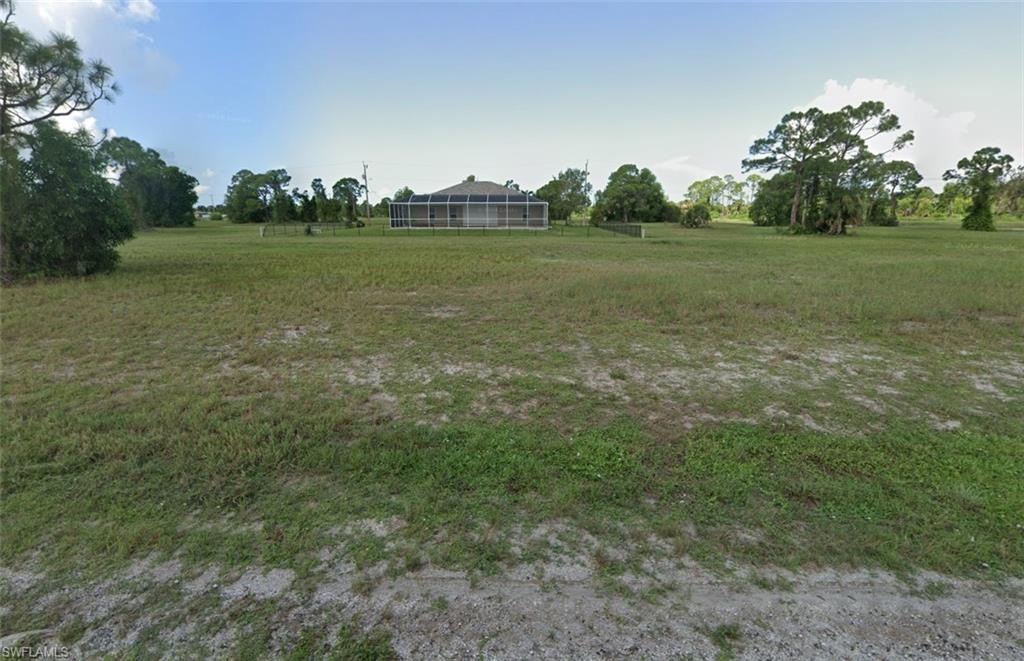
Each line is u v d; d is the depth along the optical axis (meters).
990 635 1.70
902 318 6.54
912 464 2.84
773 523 2.28
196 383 4.06
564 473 2.70
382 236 30.20
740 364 4.76
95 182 9.93
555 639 1.67
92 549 2.08
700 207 44.56
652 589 1.89
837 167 35.31
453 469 2.73
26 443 2.94
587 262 13.82
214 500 2.41
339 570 1.97
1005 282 9.32
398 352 5.05
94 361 4.64
